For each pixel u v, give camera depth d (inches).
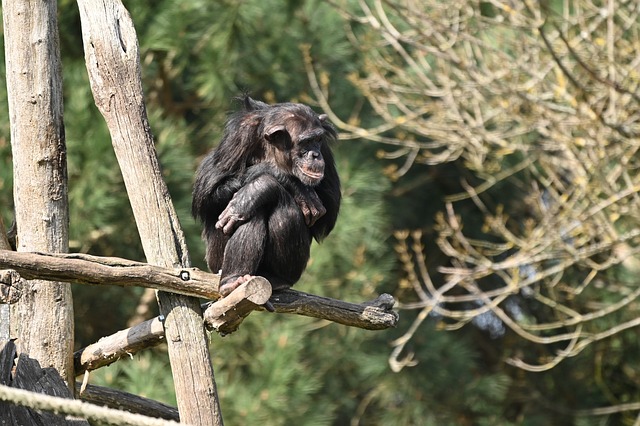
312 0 773.9
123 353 315.9
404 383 820.0
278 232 328.8
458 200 905.5
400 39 610.2
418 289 697.0
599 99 605.9
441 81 675.4
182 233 310.8
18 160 316.8
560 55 615.2
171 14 698.8
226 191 337.7
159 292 306.0
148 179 308.3
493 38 759.1
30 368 289.3
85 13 319.0
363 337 787.4
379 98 669.9
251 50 751.7
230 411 660.1
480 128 641.6
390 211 850.8
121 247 698.2
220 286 301.9
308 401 715.4
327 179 361.4
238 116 352.5
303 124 346.9
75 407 219.8
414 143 687.7
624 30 630.5
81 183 652.1
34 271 283.6
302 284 709.9
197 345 301.3
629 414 928.3
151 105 740.7
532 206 810.2
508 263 627.5
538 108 625.0
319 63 773.9
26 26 318.7
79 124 661.3
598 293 856.9
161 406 353.7
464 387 842.2
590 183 636.1
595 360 919.7
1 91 650.8
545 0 606.9
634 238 685.3
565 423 927.7
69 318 317.1
